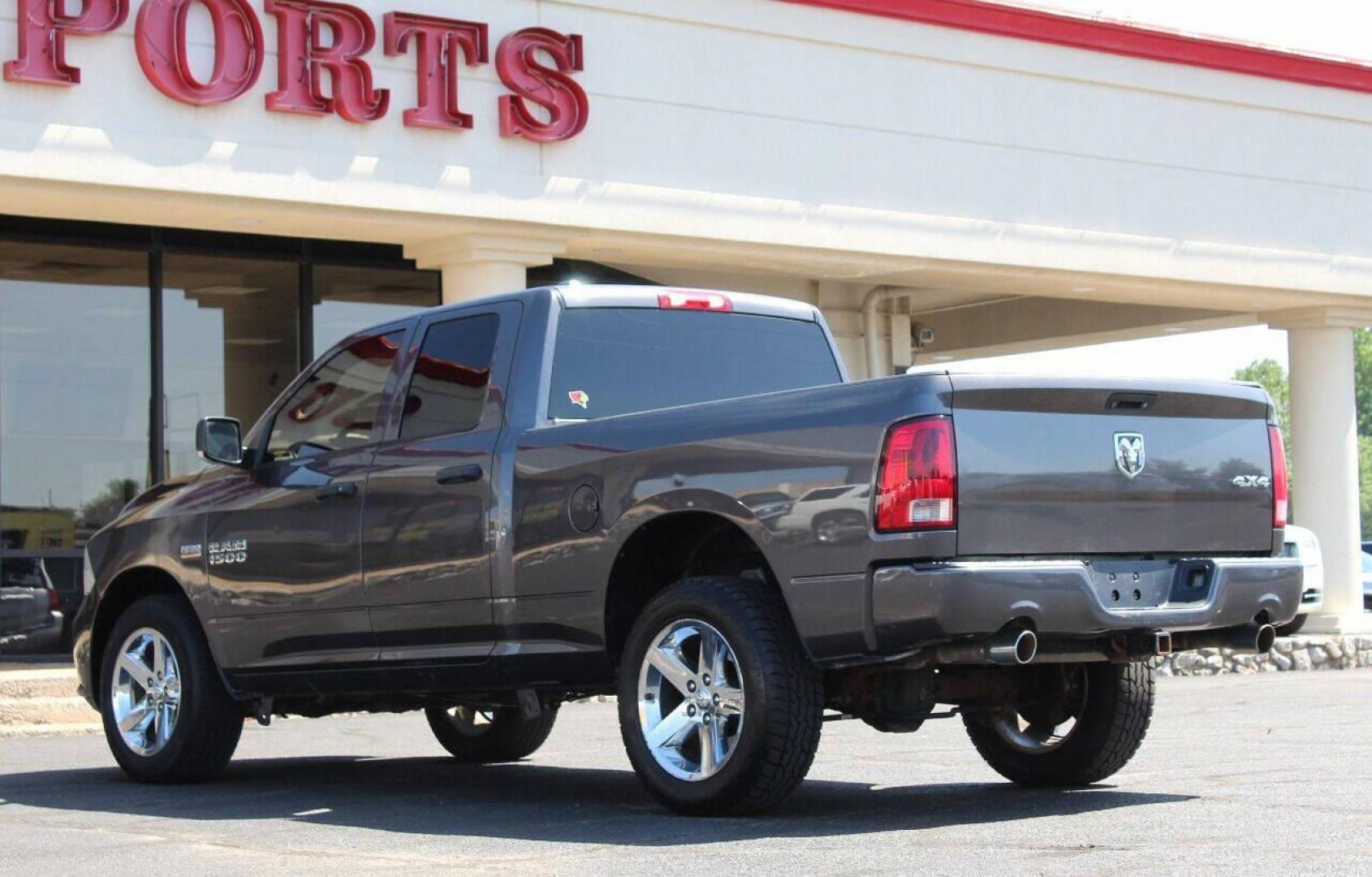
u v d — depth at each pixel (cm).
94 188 1298
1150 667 741
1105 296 1916
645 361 761
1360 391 12938
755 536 634
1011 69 1745
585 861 569
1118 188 1811
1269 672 1845
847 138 1645
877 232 1655
